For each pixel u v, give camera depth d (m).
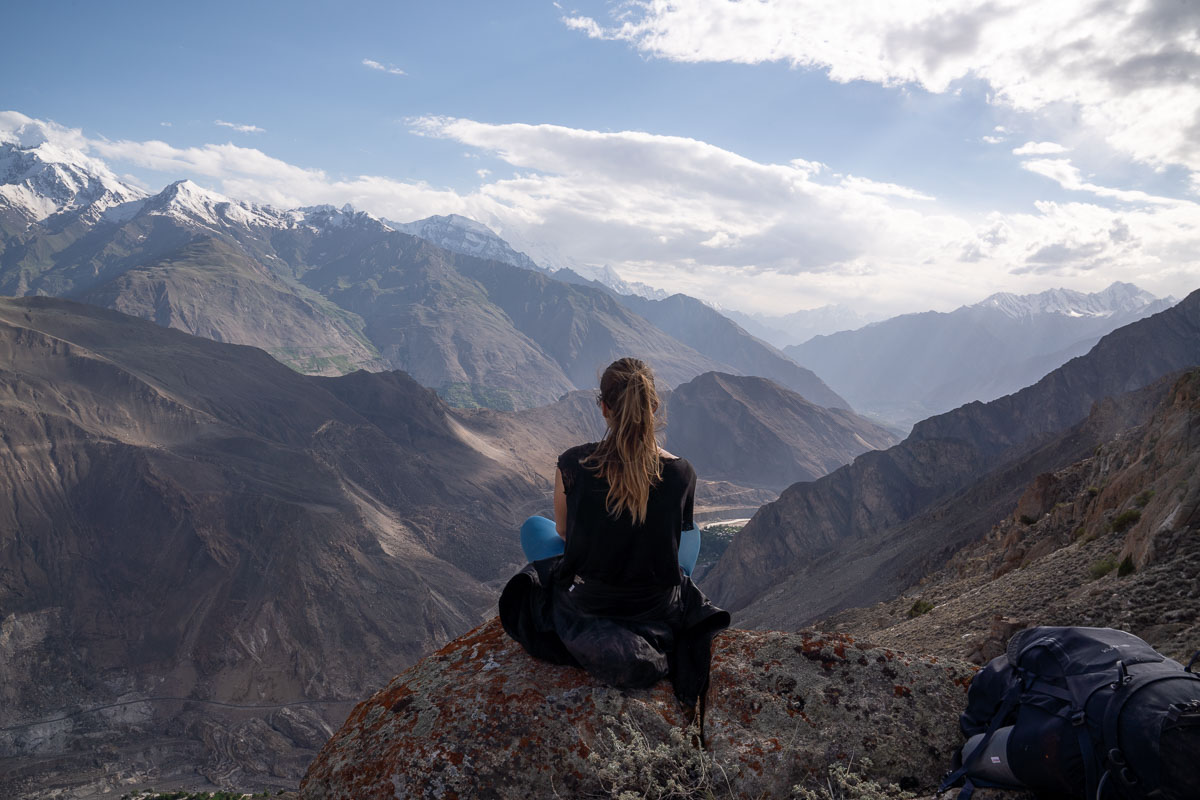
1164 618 10.69
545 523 4.51
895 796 3.47
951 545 105.44
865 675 4.22
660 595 3.95
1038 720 3.22
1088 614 12.41
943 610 28.86
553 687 3.92
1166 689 2.93
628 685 3.83
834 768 3.72
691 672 3.97
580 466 3.72
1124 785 2.78
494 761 3.56
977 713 3.78
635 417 3.62
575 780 3.54
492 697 3.86
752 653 4.36
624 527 3.70
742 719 3.94
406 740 3.70
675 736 3.65
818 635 4.50
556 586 4.13
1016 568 37.00
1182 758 2.65
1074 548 27.95
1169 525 15.60
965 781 3.49
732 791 3.60
